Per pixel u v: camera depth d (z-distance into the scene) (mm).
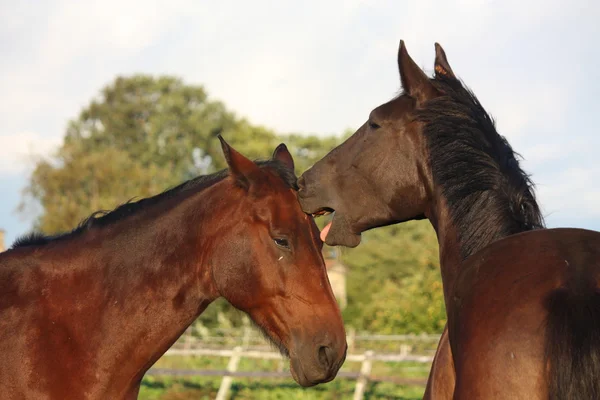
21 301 3561
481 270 2541
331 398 11484
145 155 45656
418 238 36125
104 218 3855
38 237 3934
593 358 2088
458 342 2449
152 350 3709
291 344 3688
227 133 47156
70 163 33406
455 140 2971
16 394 3393
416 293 21938
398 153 3246
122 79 49812
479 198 2881
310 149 50844
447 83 3189
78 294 3623
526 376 2172
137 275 3695
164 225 3787
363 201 3361
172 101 46969
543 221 2980
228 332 22531
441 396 2732
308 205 3533
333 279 36344
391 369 15930
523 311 2268
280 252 3680
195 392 11891
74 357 3533
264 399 11461
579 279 2258
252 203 3729
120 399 3650
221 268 3736
